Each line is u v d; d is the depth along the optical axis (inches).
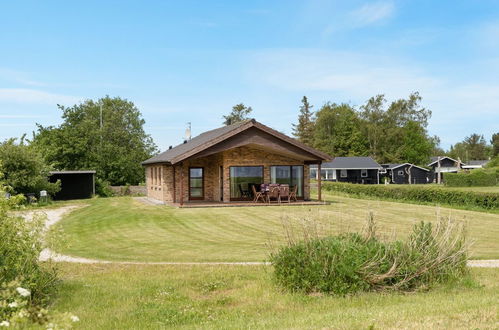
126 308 332.5
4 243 330.0
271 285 385.7
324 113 3752.5
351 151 3575.3
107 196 1889.8
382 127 3715.6
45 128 2078.0
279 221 818.8
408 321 261.6
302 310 319.6
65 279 419.2
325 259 366.3
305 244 381.7
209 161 1217.4
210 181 1215.6
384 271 367.6
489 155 5128.0
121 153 2175.2
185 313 318.7
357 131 3646.7
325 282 361.1
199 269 458.6
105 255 569.0
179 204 1098.1
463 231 436.1
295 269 370.6
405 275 367.6
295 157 1112.8
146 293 371.9
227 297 357.1
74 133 2069.4
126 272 450.0
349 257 362.9
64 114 2294.5
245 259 521.7
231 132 1016.2
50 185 1563.7
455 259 394.0
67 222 974.4
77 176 1828.2
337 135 3681.1
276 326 272.8
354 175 2844.5
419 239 398.9
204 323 297.1
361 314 286.8
